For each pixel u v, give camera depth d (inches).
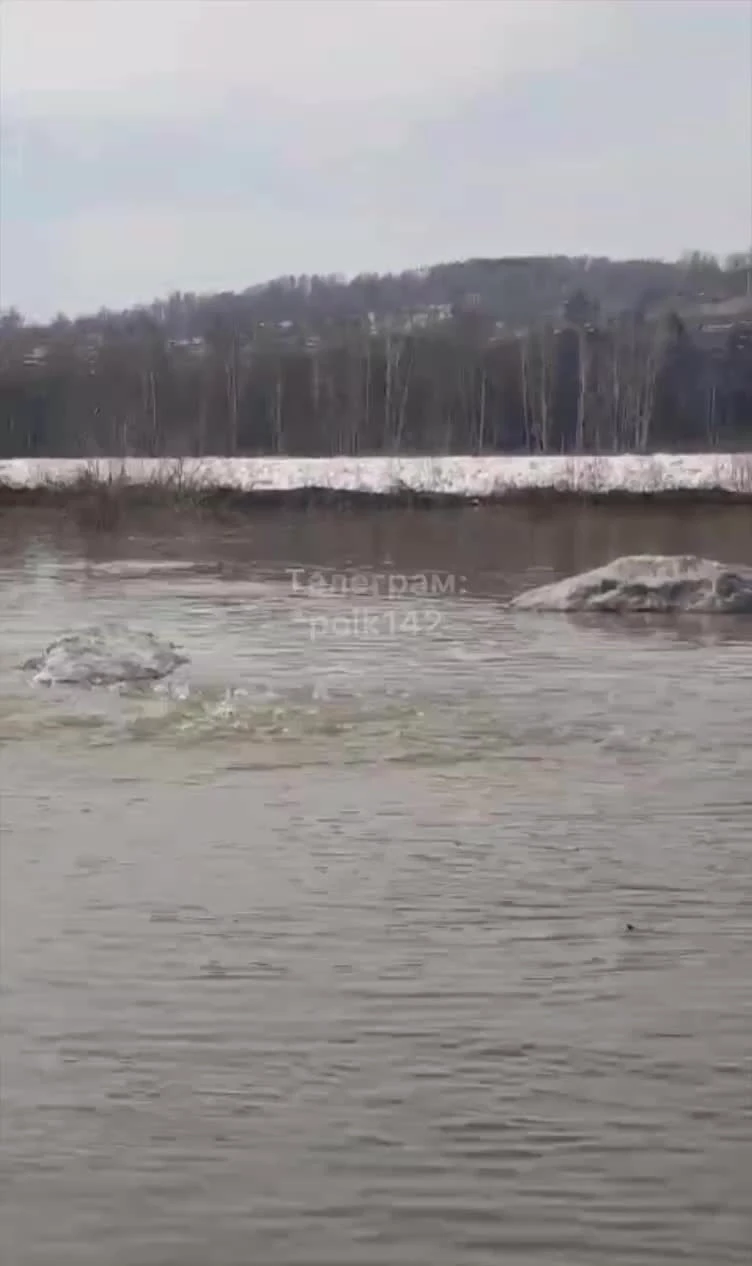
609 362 2854.3
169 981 295.6
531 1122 241.3
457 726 531.8
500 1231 213.5
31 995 288.8
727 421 2847.0
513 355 2864.2
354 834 395.9
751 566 1122.0
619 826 404.5
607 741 508.1
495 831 400.2
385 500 1688.0
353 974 298.8
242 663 666.8
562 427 2819.9
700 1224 214.7
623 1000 287.0
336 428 2770.7
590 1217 216.4
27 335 3149.6
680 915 334.6
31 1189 223.8
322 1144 235.0
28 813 414.3
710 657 695.1
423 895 347.3
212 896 345.4
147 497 1653.5
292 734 514.3
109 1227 214.8
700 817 414.6
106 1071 258.2
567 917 332.8
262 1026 275.3
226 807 422.0
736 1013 281.1
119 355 2940.5
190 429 2837.1
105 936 319.3
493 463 2100.1
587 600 868.0
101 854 376.8
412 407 2812.5
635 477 1809.8
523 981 296.2
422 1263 207.0
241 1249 210.1
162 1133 238.5
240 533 1443.2
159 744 497.7
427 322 3213.6
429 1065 260.2
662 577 875.4
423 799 432.5
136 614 845.2
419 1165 229.1
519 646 727.1
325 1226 214.8
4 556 1227.9
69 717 538.6
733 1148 233.3
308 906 338.6
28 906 337.7
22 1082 254.4
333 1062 261.0
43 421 2869.1
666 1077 255.8
